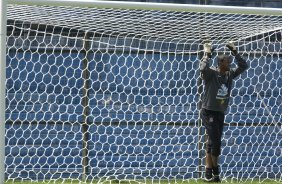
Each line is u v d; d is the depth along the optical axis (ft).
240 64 100.22
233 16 95.71
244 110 117.80
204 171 111.34
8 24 110.83
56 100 112.47
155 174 112.57
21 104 111.45
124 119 112.78
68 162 111.14
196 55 116.98
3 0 67.00
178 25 97.96
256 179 113.80
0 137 65.92
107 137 111.45
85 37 106.32
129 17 93.97
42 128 110.42
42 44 112.88
